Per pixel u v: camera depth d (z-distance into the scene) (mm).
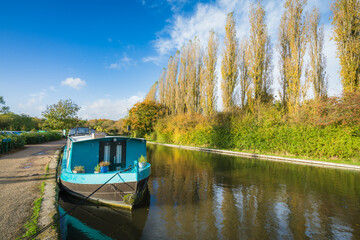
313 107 17734
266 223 5879
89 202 7434
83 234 5246
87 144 8617
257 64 24188
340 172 12508
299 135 17859
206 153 21703
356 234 5309
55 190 7375
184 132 31125
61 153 16484
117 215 6414
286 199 7871
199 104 34812
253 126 21531
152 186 9586
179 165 14742
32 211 5621
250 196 8227
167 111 43500
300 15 21109
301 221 6027
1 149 14719
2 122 39688
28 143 23500
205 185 9742
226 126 24344
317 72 21047
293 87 20859
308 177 11281
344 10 16719
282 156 18156
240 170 13070
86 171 8430
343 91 16203
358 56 16156
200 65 35438
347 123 15289
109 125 63188
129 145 9211
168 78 44219
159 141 37781
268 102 23562
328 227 5672
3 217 5211
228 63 26750
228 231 5402
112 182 7078
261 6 24156
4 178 8781
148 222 5922
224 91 27078
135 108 44312
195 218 6184
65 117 28953
